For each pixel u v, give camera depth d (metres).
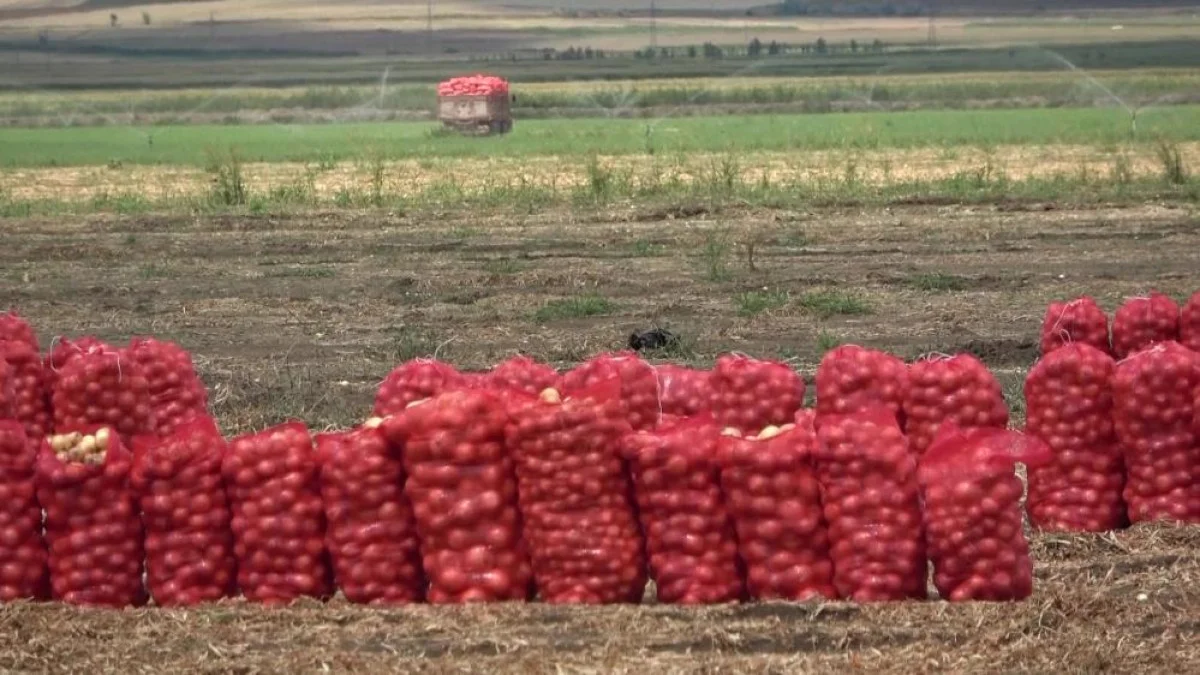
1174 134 156.25
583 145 163.75
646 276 66.44
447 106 199.75
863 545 27.53
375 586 28.16
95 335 56.31
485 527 27.94
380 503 28.16
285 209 93.62
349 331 56.62
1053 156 128.25
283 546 28.31
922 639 26.02
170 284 67.50
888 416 27.91
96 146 190.75
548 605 27.81
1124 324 37.53
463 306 61.12
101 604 28.55
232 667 25.39
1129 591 28.14
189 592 28.52
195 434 28.59
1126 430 31.69
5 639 26.78
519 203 92.88
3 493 28.80
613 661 25.25
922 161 125.75
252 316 59.84
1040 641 25.92
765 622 26.72
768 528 27.64
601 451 27.86
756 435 30.97
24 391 34.00
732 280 64.81
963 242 74.38
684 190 97.75
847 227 80.06
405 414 28.02
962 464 27.50
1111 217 81.88
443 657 25.70
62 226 88.00
